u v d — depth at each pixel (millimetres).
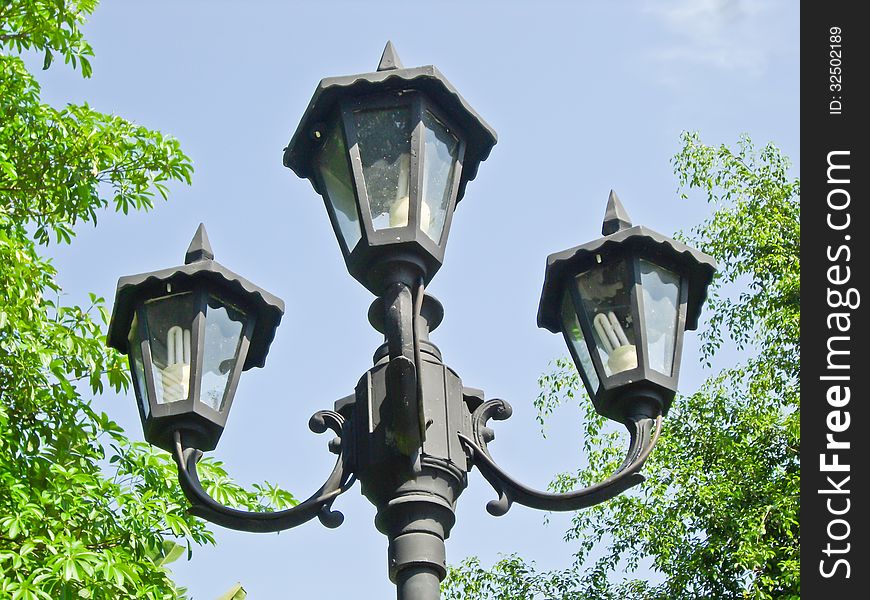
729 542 12953
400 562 3354
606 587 13477
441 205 3693
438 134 3771
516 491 3590
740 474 13523
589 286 3912
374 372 3594
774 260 14312
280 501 8070
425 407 3531
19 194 8906
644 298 3857
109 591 6934
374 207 3574
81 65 9469
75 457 8039
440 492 3441
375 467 3449
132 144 9109
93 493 7574
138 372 3855
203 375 3793
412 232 3500
